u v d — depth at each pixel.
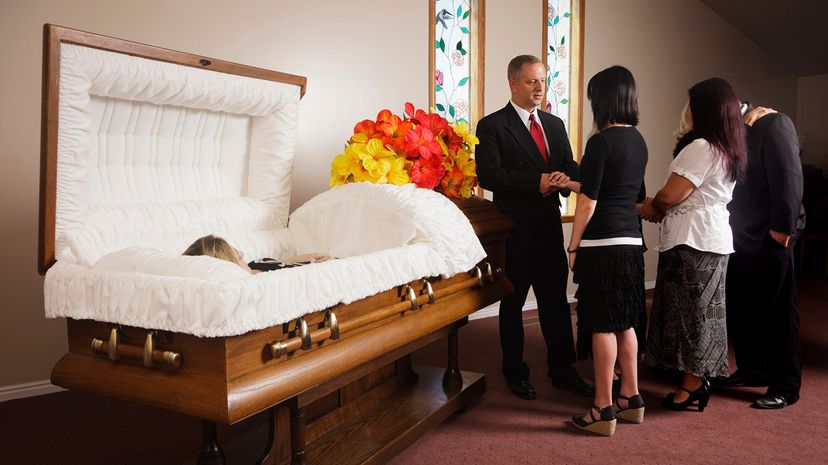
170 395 1.58
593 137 2.55
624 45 5.89
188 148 2.55
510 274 3.12
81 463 2.36
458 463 2.34
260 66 3.56
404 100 4.29
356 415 2.45
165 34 3.23
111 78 2.02
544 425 2.71
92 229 2.06
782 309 2.90
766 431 2.62
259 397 1.56
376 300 2.06
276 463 1.95
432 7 4.39
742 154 2.64
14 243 3.00
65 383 1.76
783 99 8.01
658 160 6.39
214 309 1.47
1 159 2.93
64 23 2.99
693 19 6.60
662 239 2.84
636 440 2.54
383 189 2.54
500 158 3.17
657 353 2.90
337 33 3.89
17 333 3.04
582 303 2.60
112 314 1.66
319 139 3.86
